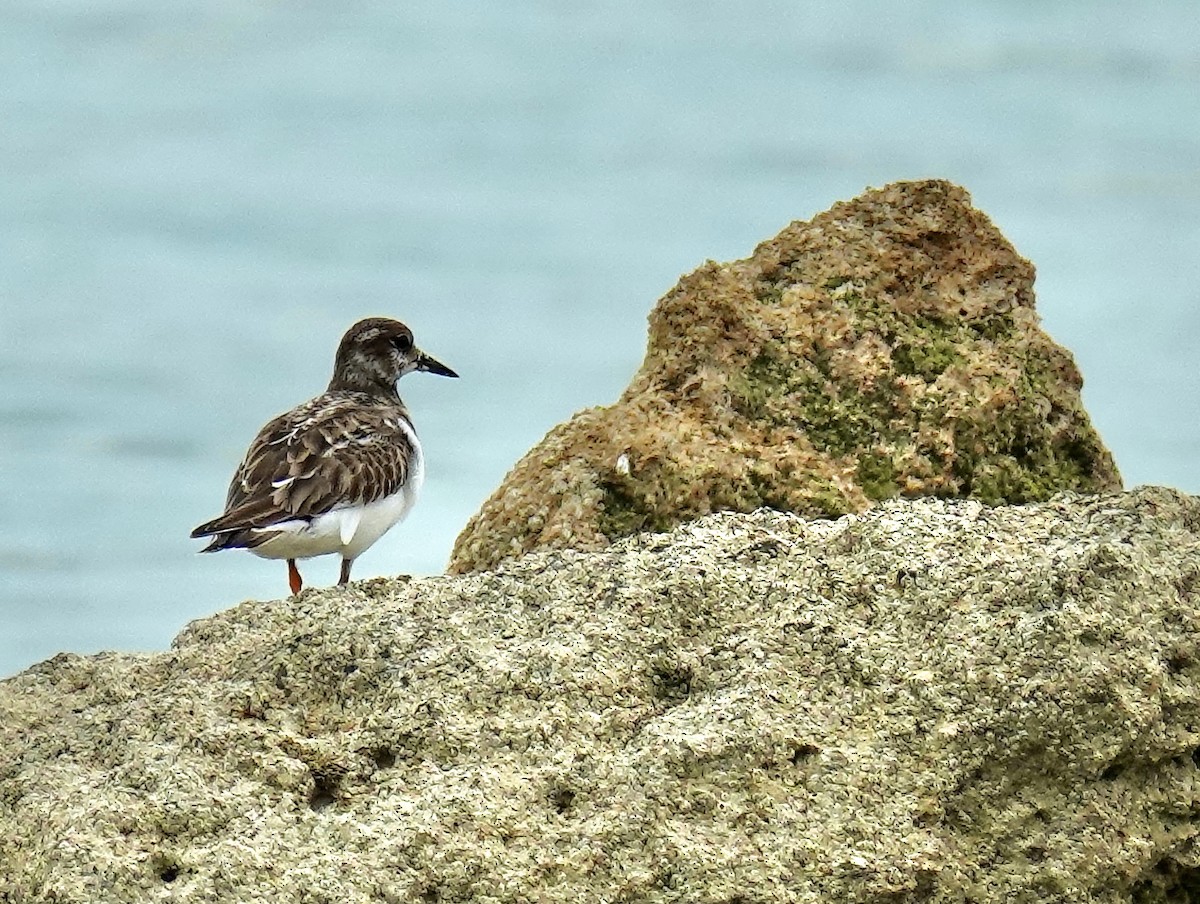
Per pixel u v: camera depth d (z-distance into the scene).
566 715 10.81
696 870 10.12
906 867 10.19
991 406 14.24
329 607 11.93
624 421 14.34
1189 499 11.73
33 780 10.97
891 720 10.66
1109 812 10.50
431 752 10.72
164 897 10.04
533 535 14.13
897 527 11.60
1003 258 14.83
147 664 12.20
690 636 11.29
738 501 13.88
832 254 14.76
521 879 10.09
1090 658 10.55
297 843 10.27
